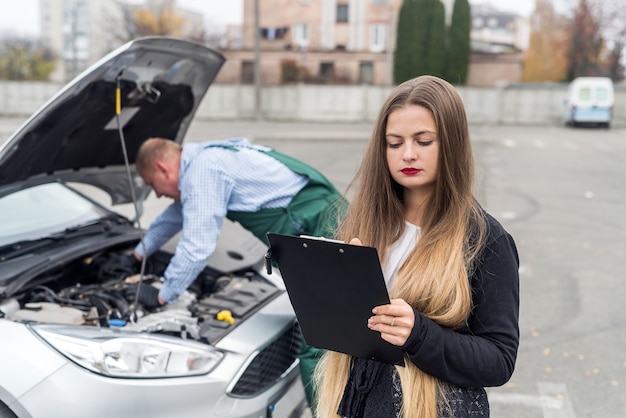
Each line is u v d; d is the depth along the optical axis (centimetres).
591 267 648
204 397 240
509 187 1148
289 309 298
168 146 315
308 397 279
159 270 354
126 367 234
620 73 4353
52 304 279
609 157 1647
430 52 3312
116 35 4338
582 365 419
